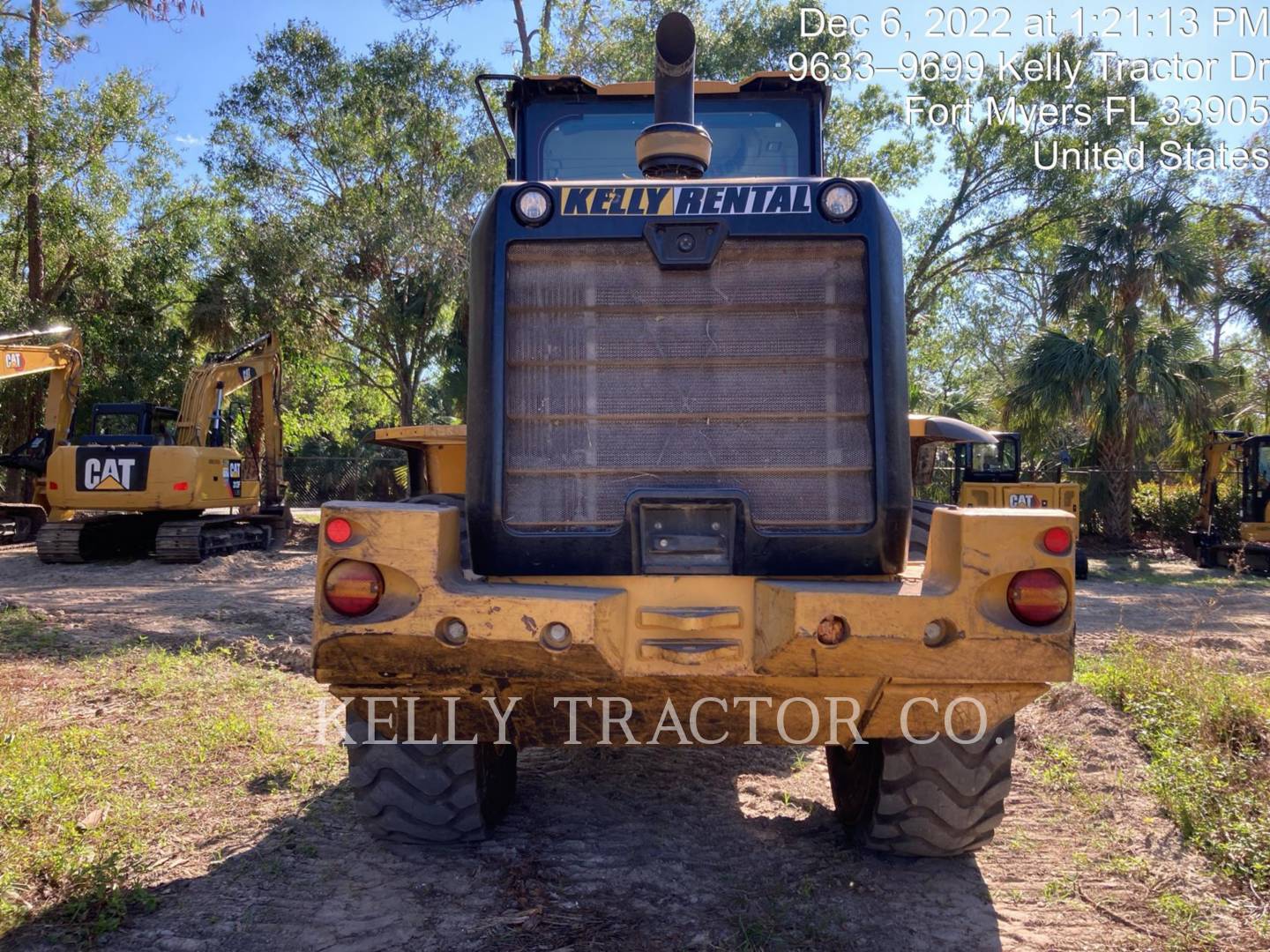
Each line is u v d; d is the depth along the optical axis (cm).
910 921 358
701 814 466
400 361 2556
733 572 334
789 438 340
